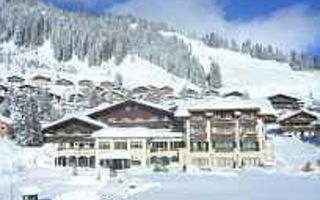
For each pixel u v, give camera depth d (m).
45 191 57.12
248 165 99.19
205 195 52.75
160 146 102.31
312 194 52.47
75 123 103.69
